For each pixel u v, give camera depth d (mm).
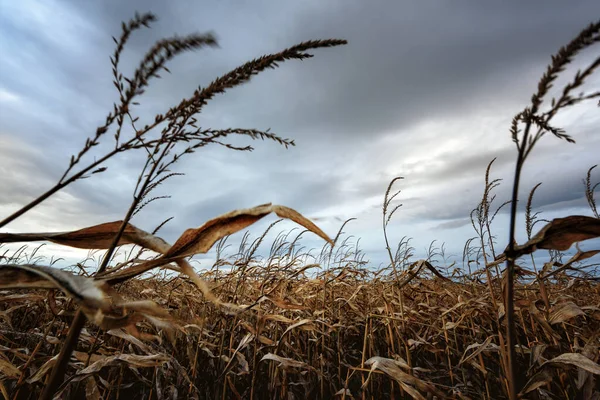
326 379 3592
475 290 4125
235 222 1322
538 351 2207
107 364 1974
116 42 999
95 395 2057
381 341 4457
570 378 2693
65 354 1110
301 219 1278
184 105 1102
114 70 1029
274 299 2629
